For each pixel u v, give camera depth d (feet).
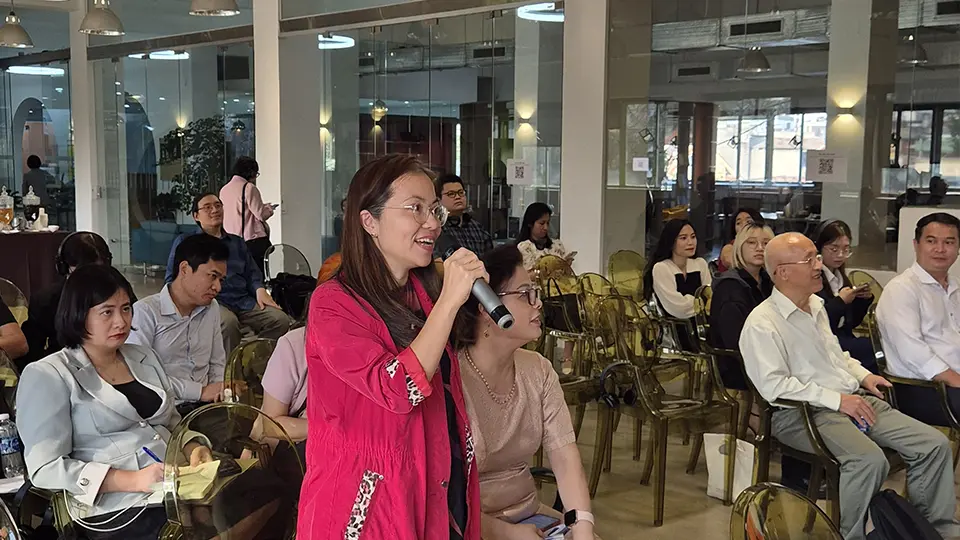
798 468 11.99
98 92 42.34
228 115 35.88
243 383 10.41
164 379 9.77
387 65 31.96
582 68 24.44
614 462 15.71
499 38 28.32
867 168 26.50
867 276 19.57
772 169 28.19
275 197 33.04
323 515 5.38
